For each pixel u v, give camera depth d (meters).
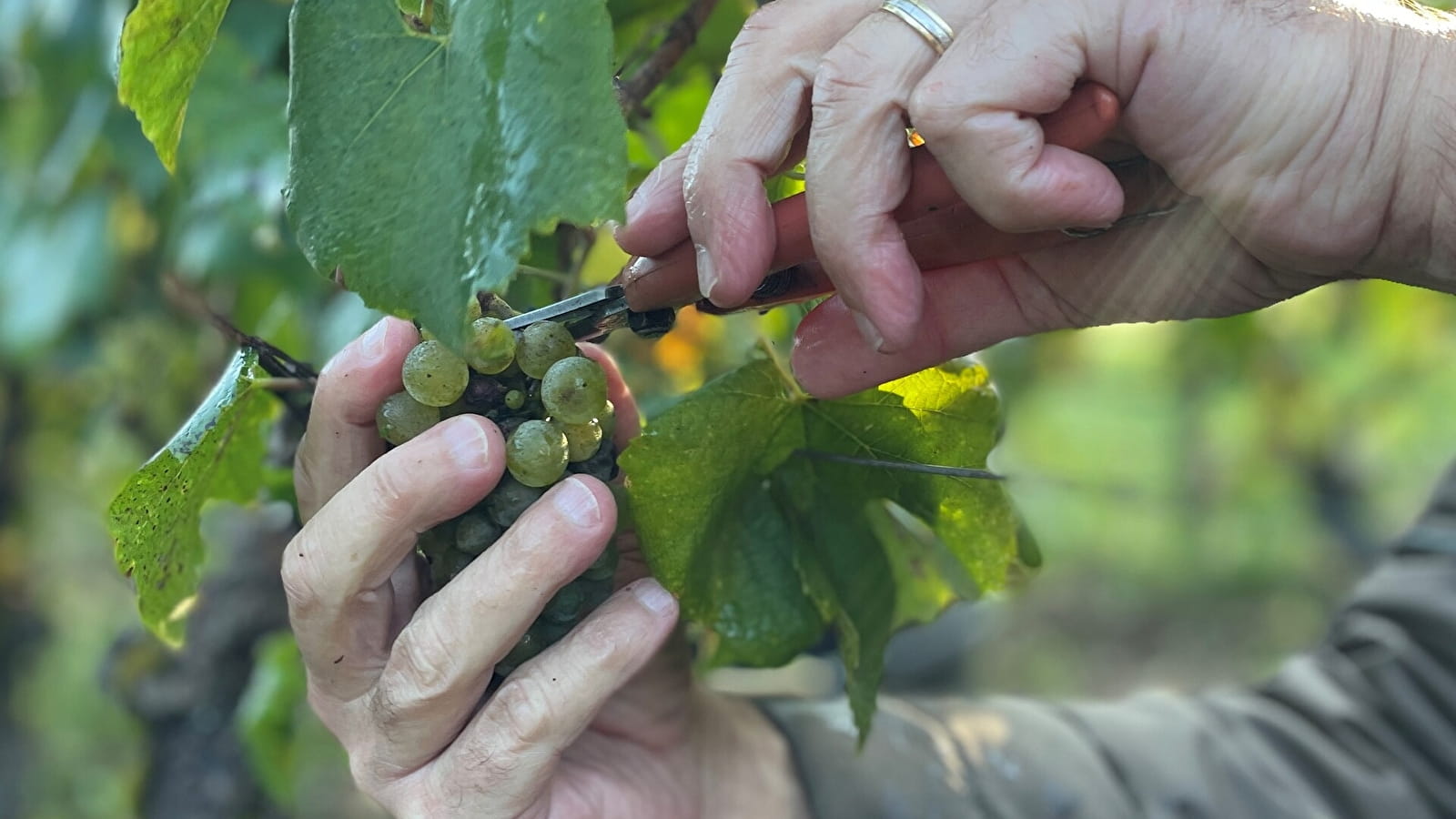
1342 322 1.87
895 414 0.52
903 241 0.45
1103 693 2.58
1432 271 0.48
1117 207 0.44
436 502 0.46
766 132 0.45
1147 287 0.49
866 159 0.44
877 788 0.65
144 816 0.90
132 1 0.77
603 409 0.48
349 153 0.45
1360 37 0.45
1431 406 2.30
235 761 0.88
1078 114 0.44
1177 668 2.64
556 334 0.48
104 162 0.92
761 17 0.46
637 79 0.55
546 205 0.42
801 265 0.48
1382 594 0.76
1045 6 0.44
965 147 0.44
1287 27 0.45
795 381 0.52
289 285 0.69
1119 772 0.70
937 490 0.54
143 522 0.51
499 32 0.44
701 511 0.50
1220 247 0.48
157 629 0.54
